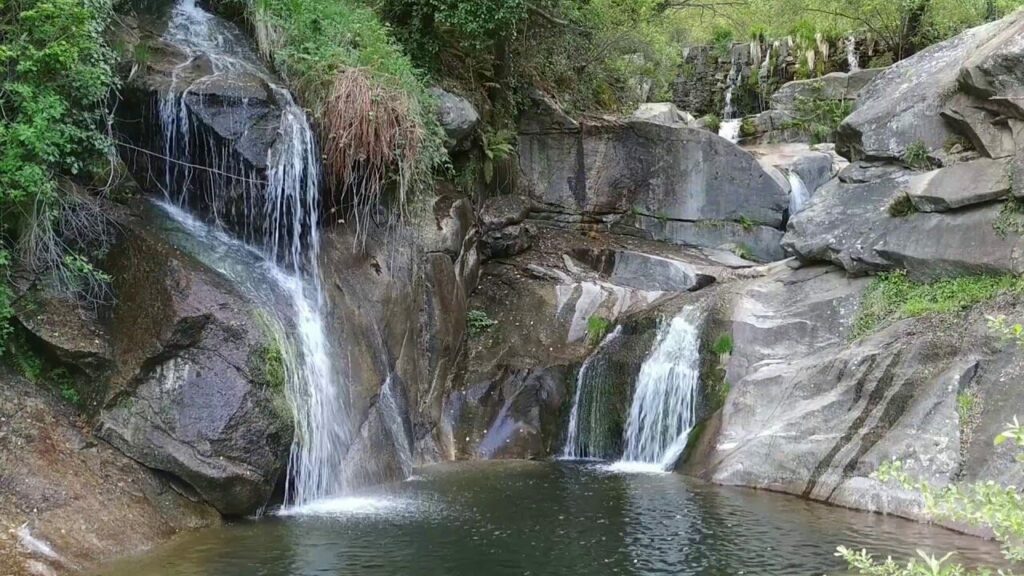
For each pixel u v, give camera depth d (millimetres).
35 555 7141
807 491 10344
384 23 14688
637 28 19781
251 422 8758
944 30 22328
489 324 14797
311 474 9891
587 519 9289
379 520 9141
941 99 13039
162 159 10742
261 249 10930
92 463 8297
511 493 10555
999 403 9531
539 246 16938
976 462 9234
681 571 7566
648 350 13695
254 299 9734
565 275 15891
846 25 25266
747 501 10133
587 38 18781
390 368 12109
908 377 10406
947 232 11797
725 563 7785
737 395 12094
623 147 18062
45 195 8867
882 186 13336
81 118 9625
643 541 8461
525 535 8641
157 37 11695
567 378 13922
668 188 18000
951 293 11398
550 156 18016
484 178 16547
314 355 10273
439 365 13469
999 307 10602
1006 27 13062
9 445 7977
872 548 8211
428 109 13531
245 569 7418
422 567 7617
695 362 13016
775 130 22375
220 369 8766
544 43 17891
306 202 11500
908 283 12141
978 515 4477
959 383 9898
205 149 10664
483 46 15391
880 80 14898
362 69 12227
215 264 10008
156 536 8109
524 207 16703
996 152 11789
